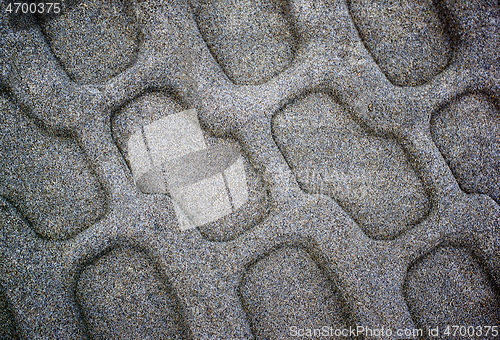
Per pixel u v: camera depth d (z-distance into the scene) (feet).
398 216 0.89
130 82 0.88
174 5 0.89
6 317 0.84
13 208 0.85
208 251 0.86
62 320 0.84
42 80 0.87
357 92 0.89
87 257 0.85
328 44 0.89
